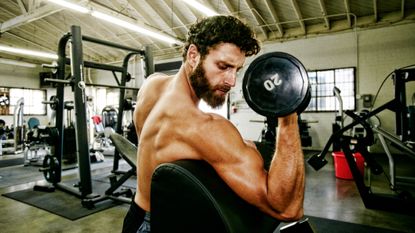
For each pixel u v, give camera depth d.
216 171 0.63
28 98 11.33
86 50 10.97
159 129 0.74
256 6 7.34
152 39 9.81
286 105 0.63
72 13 8.26
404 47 7.08
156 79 0.99
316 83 8.12
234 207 0.59
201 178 0.58
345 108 7.78
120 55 11.39
